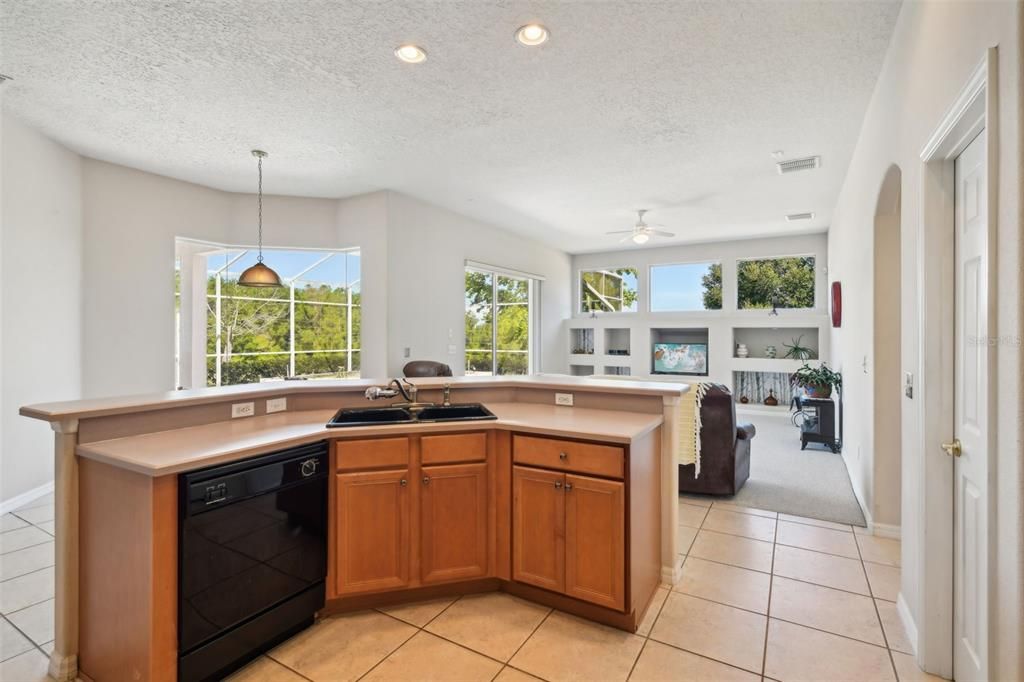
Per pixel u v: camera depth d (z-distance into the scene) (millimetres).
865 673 1893
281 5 2379
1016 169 1196
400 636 2129
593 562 2191
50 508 3623
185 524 1716
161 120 3666
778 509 3660
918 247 1965
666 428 2598
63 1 2348
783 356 8242
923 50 2002
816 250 7719
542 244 8531
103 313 4480
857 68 2916
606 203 5930
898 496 3137
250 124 3729
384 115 3578
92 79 3082
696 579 2627
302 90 3217
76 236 4281
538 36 2627
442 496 2371
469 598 2434
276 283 4559
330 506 2256
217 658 1818
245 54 2807
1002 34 1263
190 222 5086
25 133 3705
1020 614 1209
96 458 1798
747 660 1970
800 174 4844
